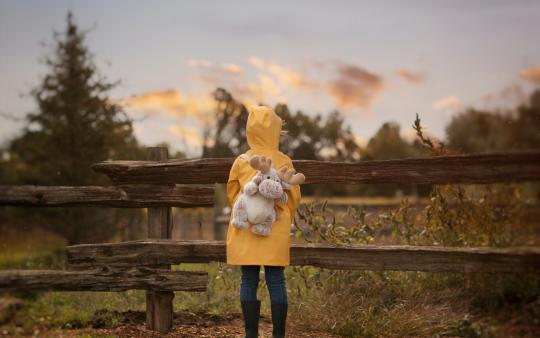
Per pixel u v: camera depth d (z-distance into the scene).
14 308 4.07
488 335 4.17
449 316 4.59
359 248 4.16
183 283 4.27
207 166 4.43
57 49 10.88
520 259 3.86
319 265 4.21
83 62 10.91
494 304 4.72
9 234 10.36
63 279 4.09
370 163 4.20
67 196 4.34
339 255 4.19
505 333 4.14
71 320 4.55
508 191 5.25
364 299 4.91
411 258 4.07
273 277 3.87
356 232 5.29
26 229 10.43
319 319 4.66
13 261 8.42
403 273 5.29
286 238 3.79
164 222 4.52
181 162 4.45
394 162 4.16
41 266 7.80
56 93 10.88
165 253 4.35
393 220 5.49
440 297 4.96
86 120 10.75
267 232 3.72
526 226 5.12
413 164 4.12
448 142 6.14
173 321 4.74
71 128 10.62
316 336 4.42
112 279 4.22
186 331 4.45
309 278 5.27
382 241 5.67
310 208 5.26
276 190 3.63
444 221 5.41
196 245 4.32
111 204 4.41
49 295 5.36
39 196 4.28
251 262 3.70
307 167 4.28
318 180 4.27
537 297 4.61
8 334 3.86
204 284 4.27
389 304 4.95
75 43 10.89
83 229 10.35
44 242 10.49
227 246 3.85
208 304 5.32
